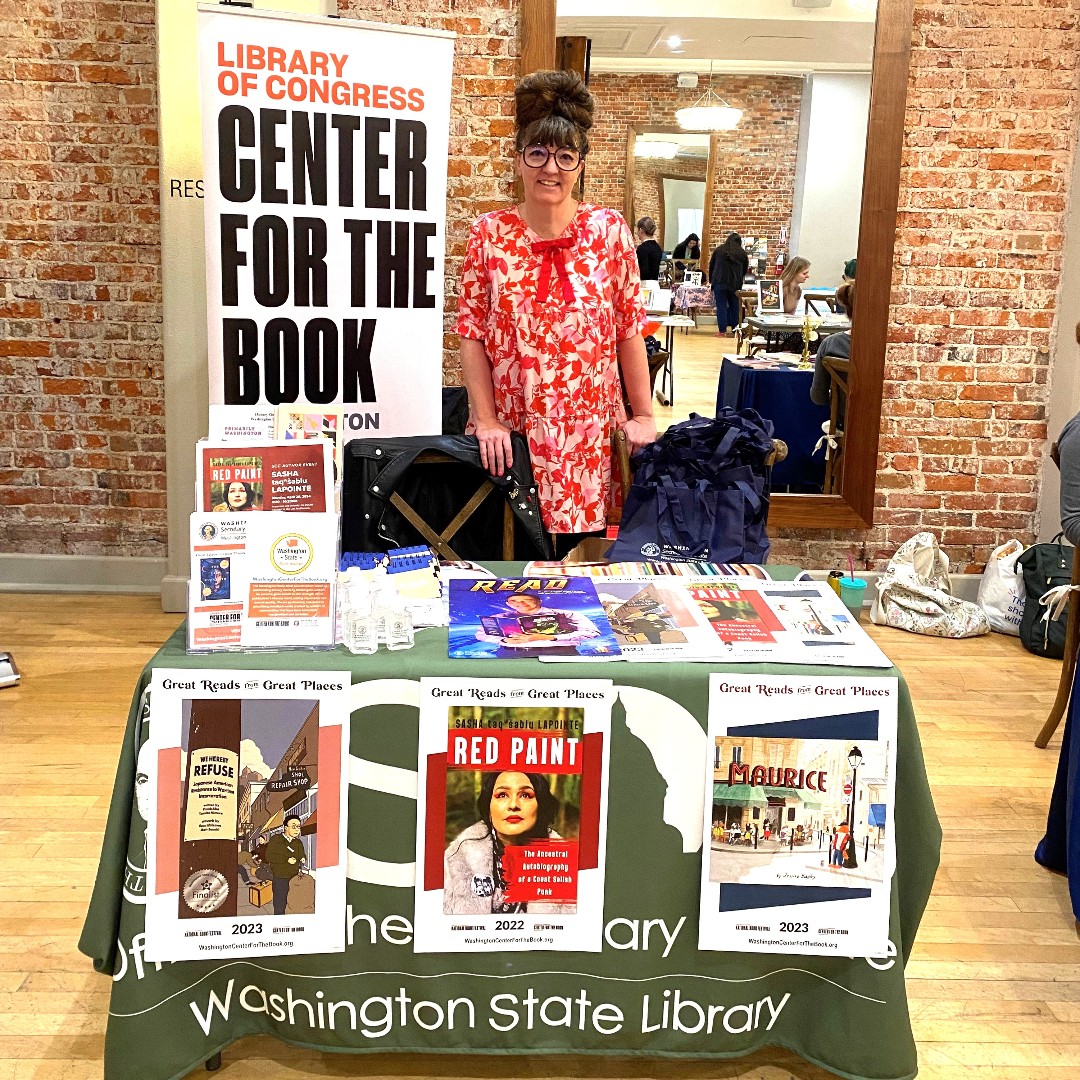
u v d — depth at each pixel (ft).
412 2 14.14
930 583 15.92
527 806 6.24
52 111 14.58
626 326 9.95
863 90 14.89
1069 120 14.98
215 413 7.40
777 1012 6.73
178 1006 6.35
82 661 13.43
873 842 6.32
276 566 6.33
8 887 8.89
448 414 13.15
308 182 10.49
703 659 6.27
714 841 6.29
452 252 14.83
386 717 6.12
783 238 15.37
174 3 13.28
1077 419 9.69
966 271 15.42
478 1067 7.09
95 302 15.17
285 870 6.19
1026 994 8.00
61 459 15.66
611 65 14.84
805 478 15.94
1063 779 9.43
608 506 10.43
